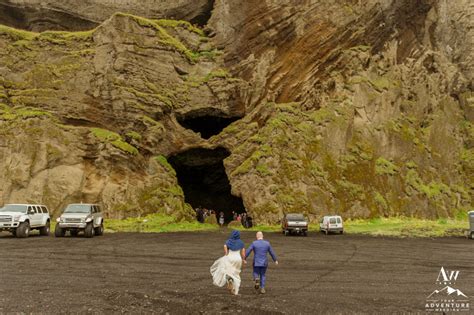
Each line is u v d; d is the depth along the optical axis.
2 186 34.62
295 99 44.97
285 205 37.00
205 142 42.84
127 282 11.86
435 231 31.88
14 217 24.17
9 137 36.06
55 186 35.25
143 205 36.59
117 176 37.22
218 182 50.09
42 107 38.88
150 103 41.22
